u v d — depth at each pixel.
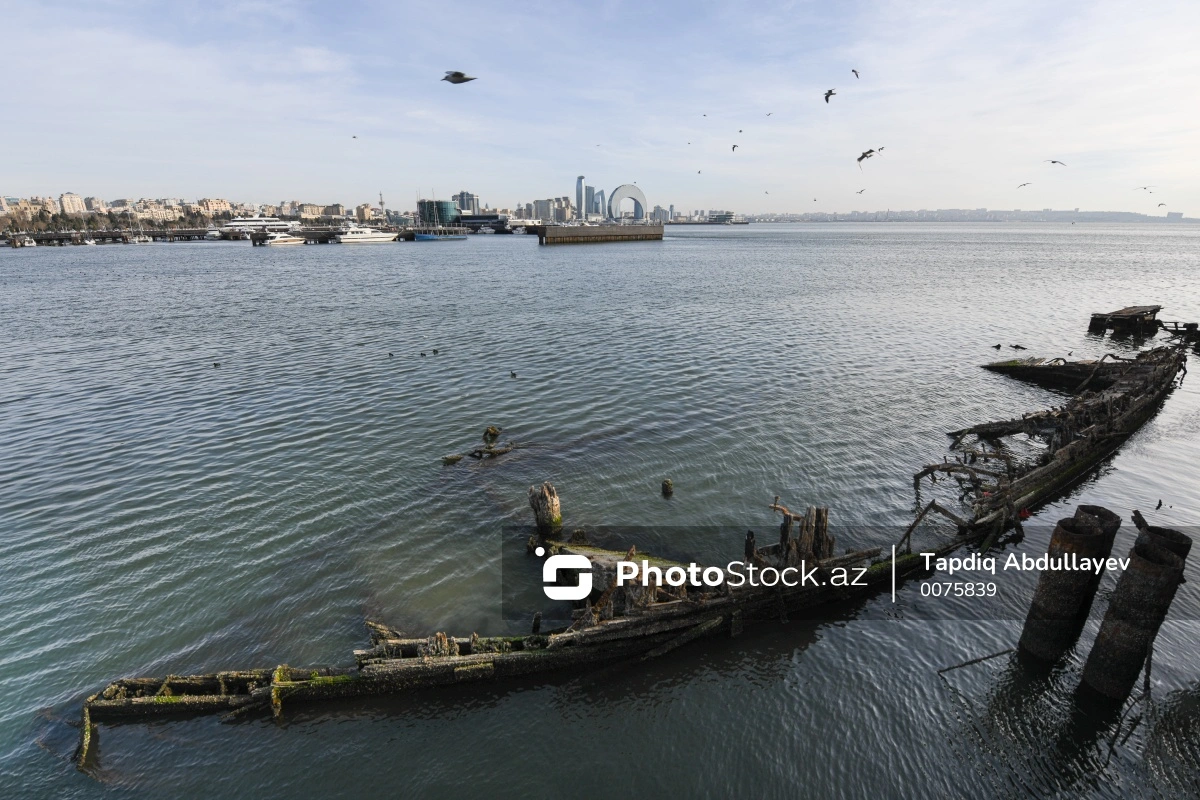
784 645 19.25
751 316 73.06
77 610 20.55
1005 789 14.30
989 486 26.73
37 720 16.45
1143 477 29.67
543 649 18.11
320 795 14.45
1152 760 14.82
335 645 19.20
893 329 65.06
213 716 16.69
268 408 39.59
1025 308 79.00
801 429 35.91
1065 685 17.17
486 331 64.44
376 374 47.50
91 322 70.50
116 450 32.97
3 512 26.55
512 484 29.36
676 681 17.91
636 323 68.62
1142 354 46.66
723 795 14.43
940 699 16.89
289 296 93.50
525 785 14.70
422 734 16.17
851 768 15.01
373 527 25.62
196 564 23.00
